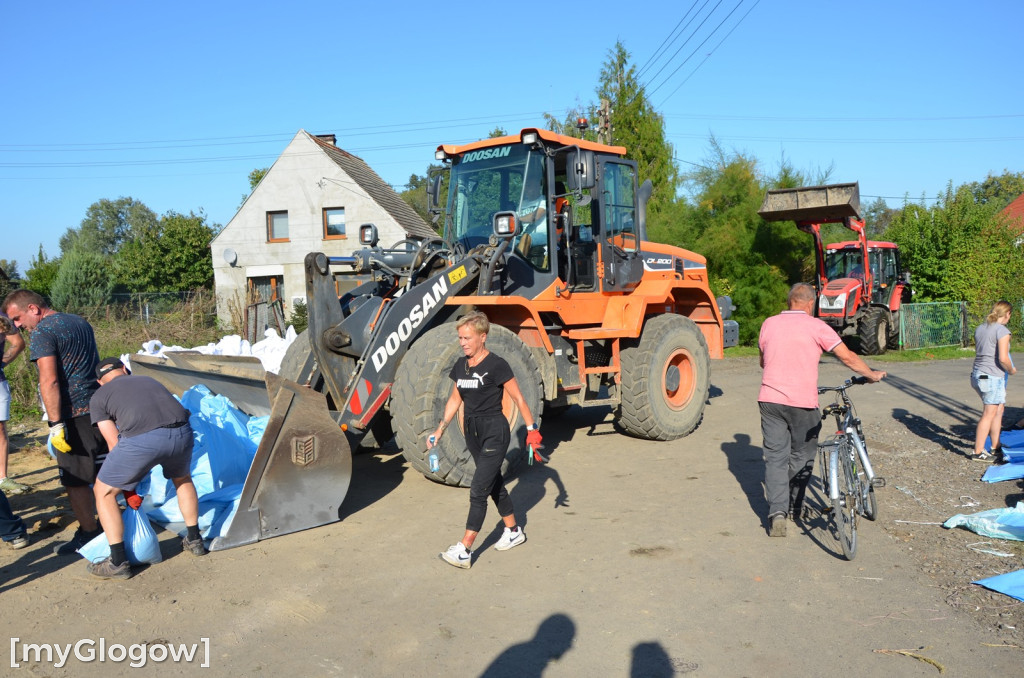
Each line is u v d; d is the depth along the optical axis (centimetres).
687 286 876
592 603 410
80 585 443
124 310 1920
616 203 799
